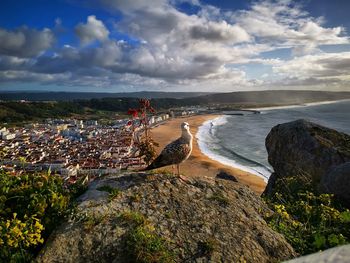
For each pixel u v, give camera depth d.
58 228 5.30
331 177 11.02
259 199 7.97
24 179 6.01
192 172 47.03
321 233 7.20
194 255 5.37
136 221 5.68
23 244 4.83
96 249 5.06
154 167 7.96
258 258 5.67
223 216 6.56
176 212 6.35
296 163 15.02
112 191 6.57
